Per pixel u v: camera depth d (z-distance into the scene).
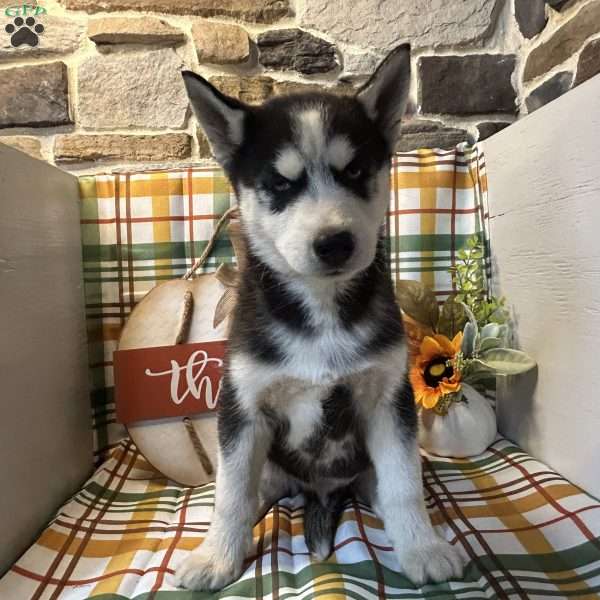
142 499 0.45
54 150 0.60
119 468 0.50
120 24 0.59
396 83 0.40
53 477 0.44
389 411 0.38
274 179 0.36
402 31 0.62
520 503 0.41
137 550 0.37
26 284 0.41
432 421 0.50
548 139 0.43
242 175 0.39
